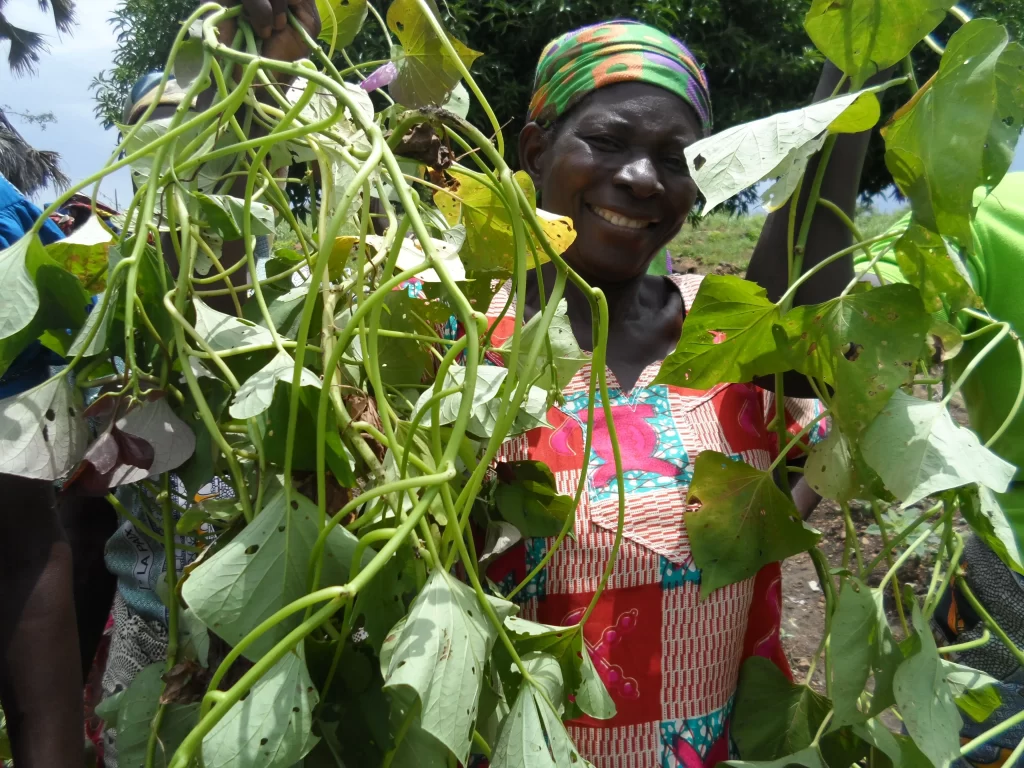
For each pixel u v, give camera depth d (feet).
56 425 2.09
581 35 3.43
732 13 15.64
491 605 2.05
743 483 2.99
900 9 2.50
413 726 1.96
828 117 2.07
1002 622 4.05
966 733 4.27
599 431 3.32
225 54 1.96
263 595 1.85
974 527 2.75
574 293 3.60
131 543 3.72
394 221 2.17
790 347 2.75
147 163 2.39
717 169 2.07
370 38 10.79
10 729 2.40
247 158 2.55
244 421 2.18
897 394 2.56
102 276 2.51
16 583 2.39
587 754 3.15
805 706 3.20
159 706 2.12
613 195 3.26
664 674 3.17
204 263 2.34
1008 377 3.61
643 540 3.13
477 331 1.75
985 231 3.70
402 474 1.82
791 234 2.86
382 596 1.97
